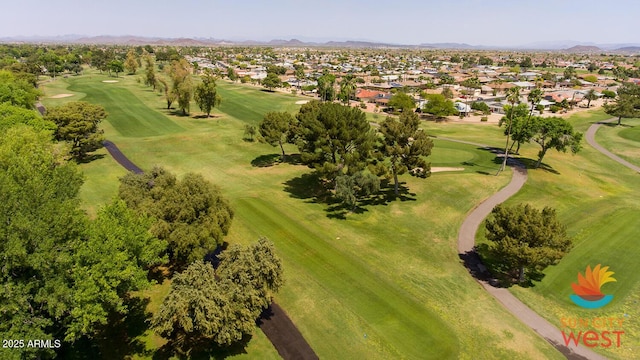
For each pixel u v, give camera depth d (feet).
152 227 109.09
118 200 100.12
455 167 239.09
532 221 115.34
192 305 83.25
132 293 110.73
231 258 98.53
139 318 101.65
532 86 638.94
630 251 142.10
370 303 110.11
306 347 93.45
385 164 183.21
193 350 91.20
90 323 83.41
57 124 218.79
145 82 548.72
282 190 194.59
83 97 428.97
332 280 120.06
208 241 110.63
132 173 138.62
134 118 341.00
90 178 198.80
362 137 176.04
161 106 405.59
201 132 299.79
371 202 181.27
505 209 122.83
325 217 164.14
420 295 114.52
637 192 211.82
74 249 83.05
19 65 475.31
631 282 124.06
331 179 186.19
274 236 145.18
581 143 322.55
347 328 100.37
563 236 117.08
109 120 329.93
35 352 72.59
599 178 232.12
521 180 215.72
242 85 635.66
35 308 82.33
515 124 251.39
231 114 388.16
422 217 167.84
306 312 105.60
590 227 161.07
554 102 513.04
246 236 144.36
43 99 408.87
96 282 79.66
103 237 86.58
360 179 163.63
